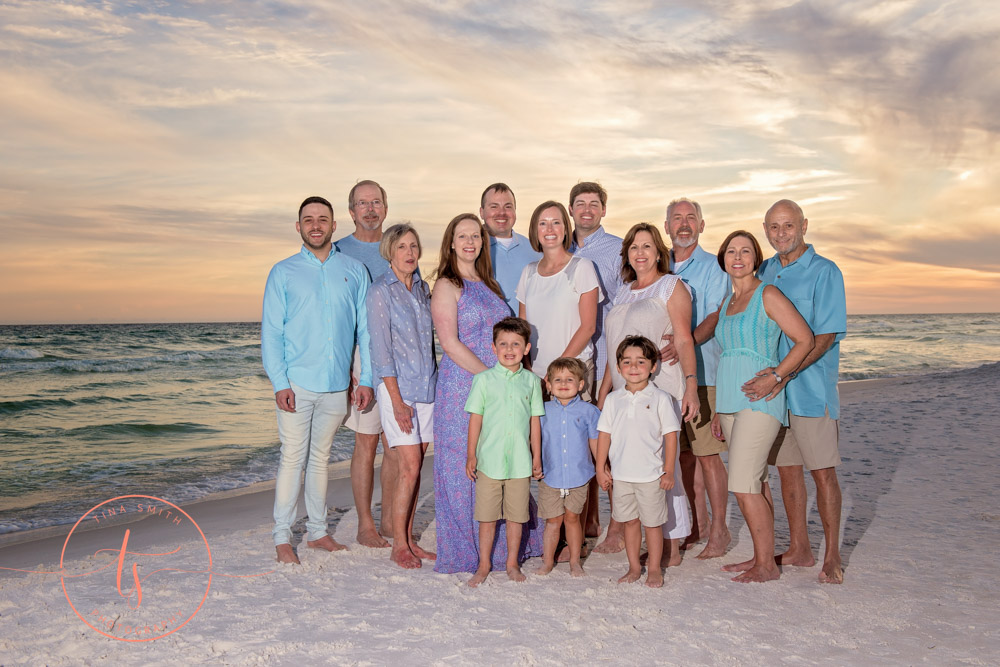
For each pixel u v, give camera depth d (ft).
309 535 16.25
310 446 16.01
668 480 13.20
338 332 15.57
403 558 14.92
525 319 15.72
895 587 12.87
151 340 161.07
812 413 13.35
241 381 75.87
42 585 13.62
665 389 14.30
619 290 15.30
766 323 13.35
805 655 10.11
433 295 15.05
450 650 10.38
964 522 17.16
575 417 14.10
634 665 9.86
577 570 14.14
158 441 38.50
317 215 15.31
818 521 17.89
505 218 16.97
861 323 245.86
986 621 11.21
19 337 162.61
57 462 31.58
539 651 10.32
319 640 10.77
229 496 24.43
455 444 14.66
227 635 11.00
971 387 50.26
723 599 12.47
